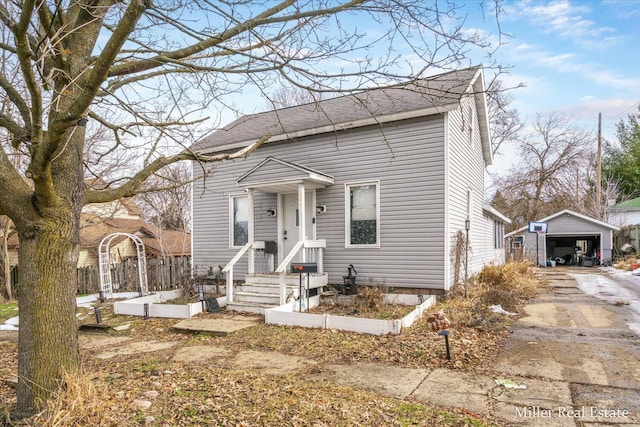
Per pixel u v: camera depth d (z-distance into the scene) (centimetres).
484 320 772
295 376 501
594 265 2430
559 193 3412
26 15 276
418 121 990
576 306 951
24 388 365
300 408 385
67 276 386
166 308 943
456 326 724
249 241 1099
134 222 2436
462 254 1055
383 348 617
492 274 1170
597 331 705
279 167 1038
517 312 884
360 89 442
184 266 1402
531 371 509
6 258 1518
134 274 1466
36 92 308
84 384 371
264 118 1442
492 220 1883
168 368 530
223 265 1315
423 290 976
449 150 969
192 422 353
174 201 2072
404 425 356
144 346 691
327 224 1108
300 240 1014
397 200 1014
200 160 452
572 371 506
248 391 432
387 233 1024
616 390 443
